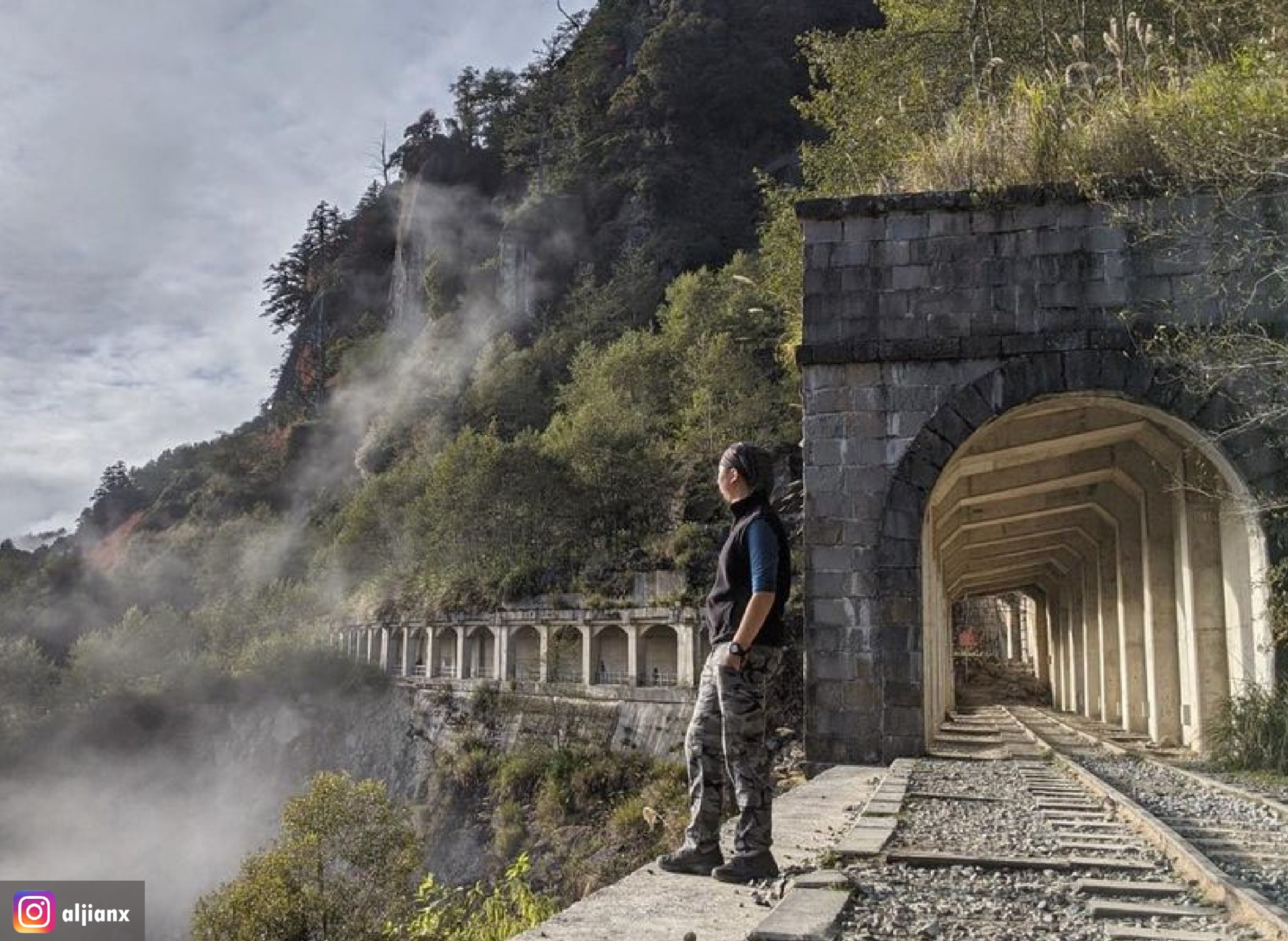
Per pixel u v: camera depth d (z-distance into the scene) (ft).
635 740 131.54
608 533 177.47
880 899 18.81
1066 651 115.85
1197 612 58.75
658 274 301.43
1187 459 59.72
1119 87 58.39
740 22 347.97
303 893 51.72
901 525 51.88
